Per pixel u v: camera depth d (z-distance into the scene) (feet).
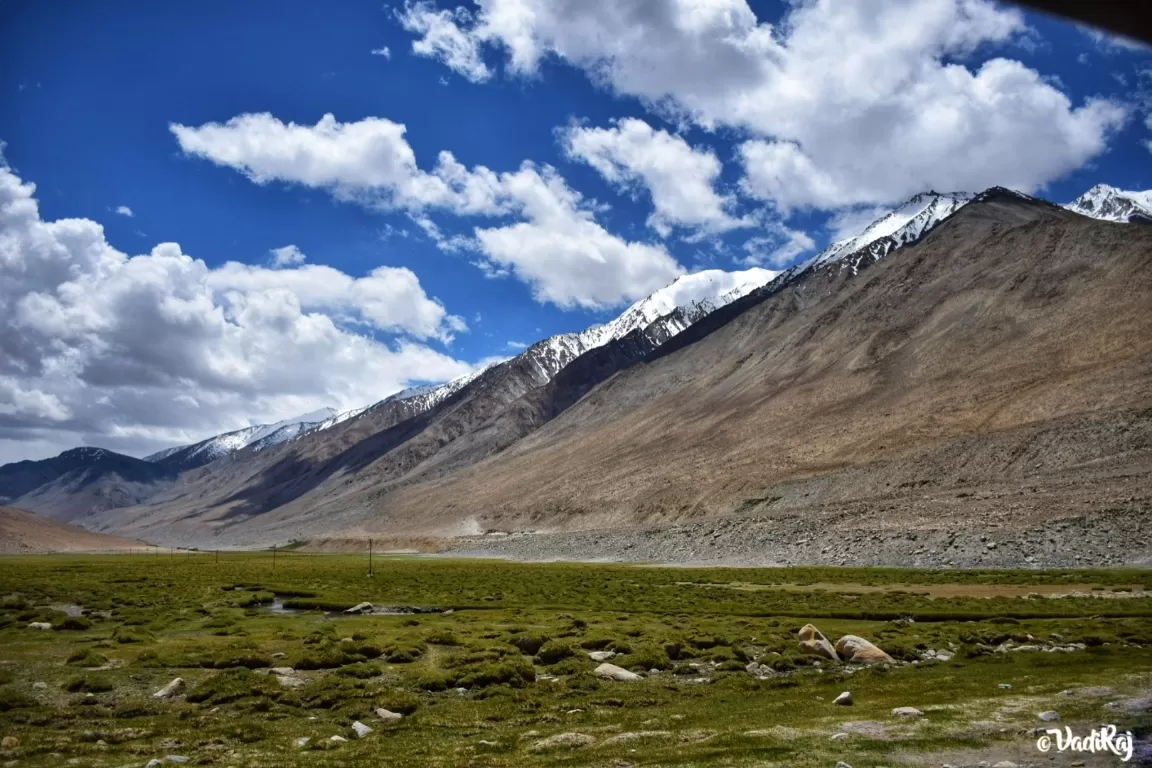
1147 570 242.99
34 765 62.95
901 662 111.24
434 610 202.18
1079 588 211.00
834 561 336.70
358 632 143.74
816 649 116.57
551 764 61.11
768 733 69.05
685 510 545.85
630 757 62.49
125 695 92.58
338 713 84.74
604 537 546.26
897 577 264.72
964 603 182.50
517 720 80.28
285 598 242.17
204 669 107.24
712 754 62.23
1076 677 91.56
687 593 233.14
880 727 69.72
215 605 208.85
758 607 185.78
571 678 100.27
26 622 161.89
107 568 412.77
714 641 127.13
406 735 74.59
